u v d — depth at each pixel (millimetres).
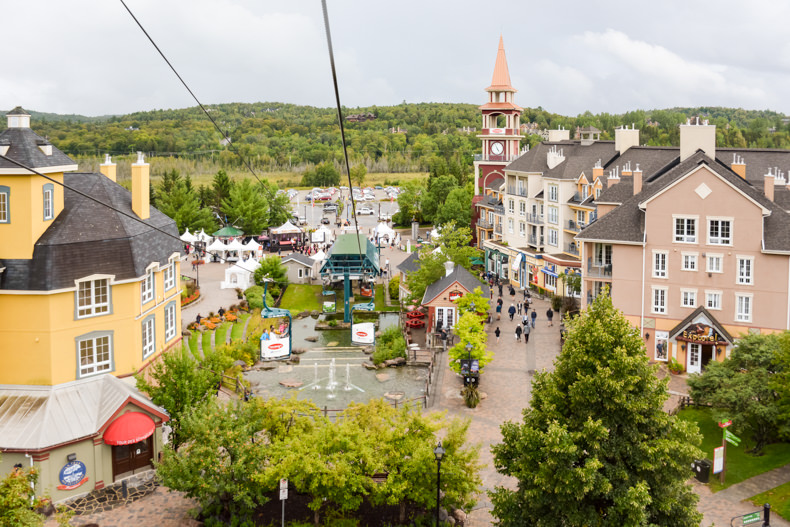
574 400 28516
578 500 27078
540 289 89188
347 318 79438
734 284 57875
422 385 57625
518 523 28719
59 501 37000
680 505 27375
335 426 33250
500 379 57375
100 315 43094
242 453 32812
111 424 38500
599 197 71875
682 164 64562
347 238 89688
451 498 32031
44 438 36906
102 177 49594
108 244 44031
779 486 38031
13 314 40812
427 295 75188
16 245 40969
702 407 49375
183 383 39875
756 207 56500
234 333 71938
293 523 33312
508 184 101000
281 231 128000
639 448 27531
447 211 126500
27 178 40656
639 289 61531
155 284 48969
